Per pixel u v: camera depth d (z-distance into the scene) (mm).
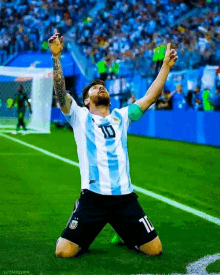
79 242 4656
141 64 23031
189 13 31062
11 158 13281
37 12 38281
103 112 4867
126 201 4629
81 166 4684
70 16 37906
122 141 4766
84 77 29484
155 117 21781
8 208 7156
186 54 20969
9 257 4738
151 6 33750
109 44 32188
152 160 13438
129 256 4805
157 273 4309
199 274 4293
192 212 7055
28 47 34344
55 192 8492
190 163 12914
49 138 20219
